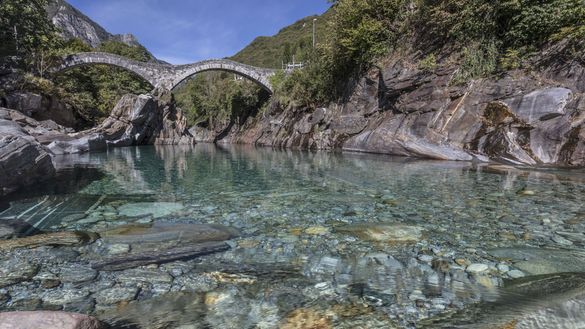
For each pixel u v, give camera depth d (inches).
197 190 331.0
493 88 523.5
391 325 104.3
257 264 151.0
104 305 116.9
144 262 152.3
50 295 123.1
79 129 1247.5
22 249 165.9
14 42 1224.8
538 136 460.8
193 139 1540.4
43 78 1138.7
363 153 704.4
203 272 143.0
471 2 592.7
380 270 143.7
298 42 2984.7
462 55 597.3
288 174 435.2
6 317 90.2
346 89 894.4
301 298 121.7
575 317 100.2
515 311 107.6
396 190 311.1
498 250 163.2
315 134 936.9
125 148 1098.1
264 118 1402.6
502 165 458.0
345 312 112.1
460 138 543.5
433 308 113.5
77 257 157.3
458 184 332.8
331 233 191.3
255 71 1685.5
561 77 463.8
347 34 856.9
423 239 179.6
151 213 242.1
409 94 658.2
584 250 162.4
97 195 306.2
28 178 356.8
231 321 107.7
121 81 1771.7
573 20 476.1
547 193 285.1
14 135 341.7
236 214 237.0
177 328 104.3
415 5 740.7
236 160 657.6
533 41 517.3
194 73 1695.4
